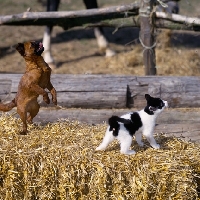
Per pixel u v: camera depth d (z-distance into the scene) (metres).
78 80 11.53
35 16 13.55
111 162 7.75
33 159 7.77
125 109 11.46
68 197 7.68
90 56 17.50
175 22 13.09
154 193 7.67
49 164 7.75
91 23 13.73
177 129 10.05
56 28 20.23
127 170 7.69
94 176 7.66
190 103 11.61
